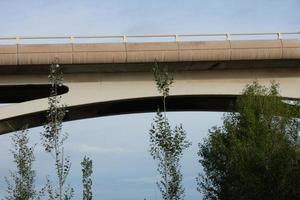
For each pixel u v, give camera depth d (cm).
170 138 2812
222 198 3416
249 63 3253
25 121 3192
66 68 3148
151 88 3234
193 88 3256
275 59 3216
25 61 3056
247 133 3194
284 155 3045
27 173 3052
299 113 3188
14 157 3209
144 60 3122
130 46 3111
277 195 3022
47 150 2834
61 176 2834
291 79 3347
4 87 3244
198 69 3275
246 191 3072
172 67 3234
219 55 3145
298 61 3262
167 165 2814
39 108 3056
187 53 3128
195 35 3170
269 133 3092
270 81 3316
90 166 3434
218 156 3475
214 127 3541
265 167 3028
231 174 3275
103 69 3197
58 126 2869
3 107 3055
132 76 3241
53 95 2934
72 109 3238
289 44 3189
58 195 2831
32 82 3189
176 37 3159
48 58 3062
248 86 3256
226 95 3291
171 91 3244
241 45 3162
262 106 3181
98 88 3209
